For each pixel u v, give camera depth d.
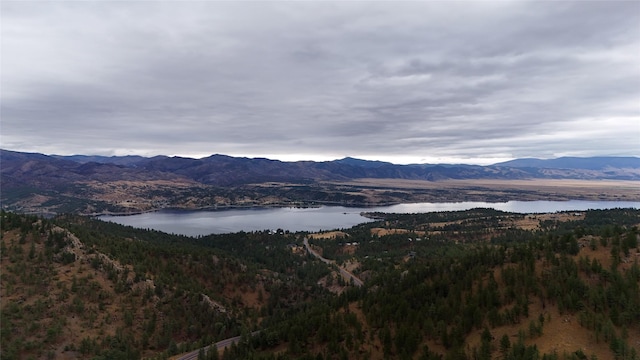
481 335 147.12
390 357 154.88
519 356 128.38
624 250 163.50
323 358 164.50
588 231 199.50
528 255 174.75
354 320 180.12
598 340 130.62
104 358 187.75
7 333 183.50
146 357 199.88
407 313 171.50
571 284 149.38
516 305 150.88
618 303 138.75
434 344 154.62
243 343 192.00
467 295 168.12
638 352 124.50
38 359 180.62
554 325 140.75
